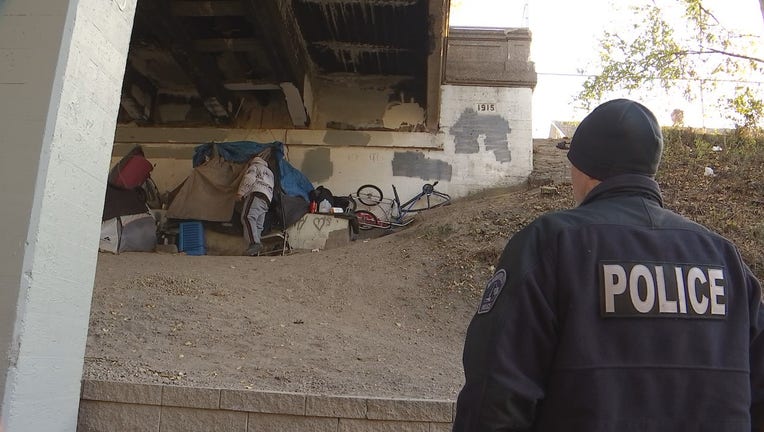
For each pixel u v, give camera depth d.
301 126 12.56
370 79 13.07
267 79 11.77
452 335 6.28
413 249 8.57
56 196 3.21
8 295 2.96
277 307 6.45
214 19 10.54
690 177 9.76
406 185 11.99
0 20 3.24
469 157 12.11
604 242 1.50
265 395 3.45
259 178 9.72
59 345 3.29
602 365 1.39
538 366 1.44
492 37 12.60
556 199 9.77
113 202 8.90
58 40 3.20
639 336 1.41
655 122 1.71
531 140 12.14
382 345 5.64
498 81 12.38
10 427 2.89
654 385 1.38
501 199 10.63
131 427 3.47
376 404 3.42
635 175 1.65
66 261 3.33
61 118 3.21
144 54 11.84
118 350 4.67
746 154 10.32
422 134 12.19
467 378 1.50
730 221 7.96
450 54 12.56
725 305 1.49
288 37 10.52
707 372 1.41
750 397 1.46
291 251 9.98
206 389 3.48
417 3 10.27
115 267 7.29
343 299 7.04
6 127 3.11
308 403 3.43
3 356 2.92
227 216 10.05
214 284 6.88
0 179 3.06
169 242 9.84
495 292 1.53
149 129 12.44
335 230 10.21
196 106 13.09
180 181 12.12
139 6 9.15
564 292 1.45
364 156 12.16
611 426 1.35
